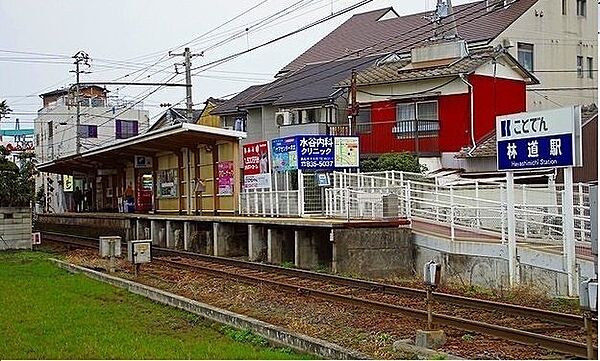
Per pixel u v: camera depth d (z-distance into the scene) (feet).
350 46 149.79
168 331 36.65
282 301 45.93
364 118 115.03
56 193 188.34
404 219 64.49
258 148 87.92
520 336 32.12
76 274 61.11
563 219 48.42
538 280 49.06
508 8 130.41
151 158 114.52
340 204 74.64
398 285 53.47
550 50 130.62
